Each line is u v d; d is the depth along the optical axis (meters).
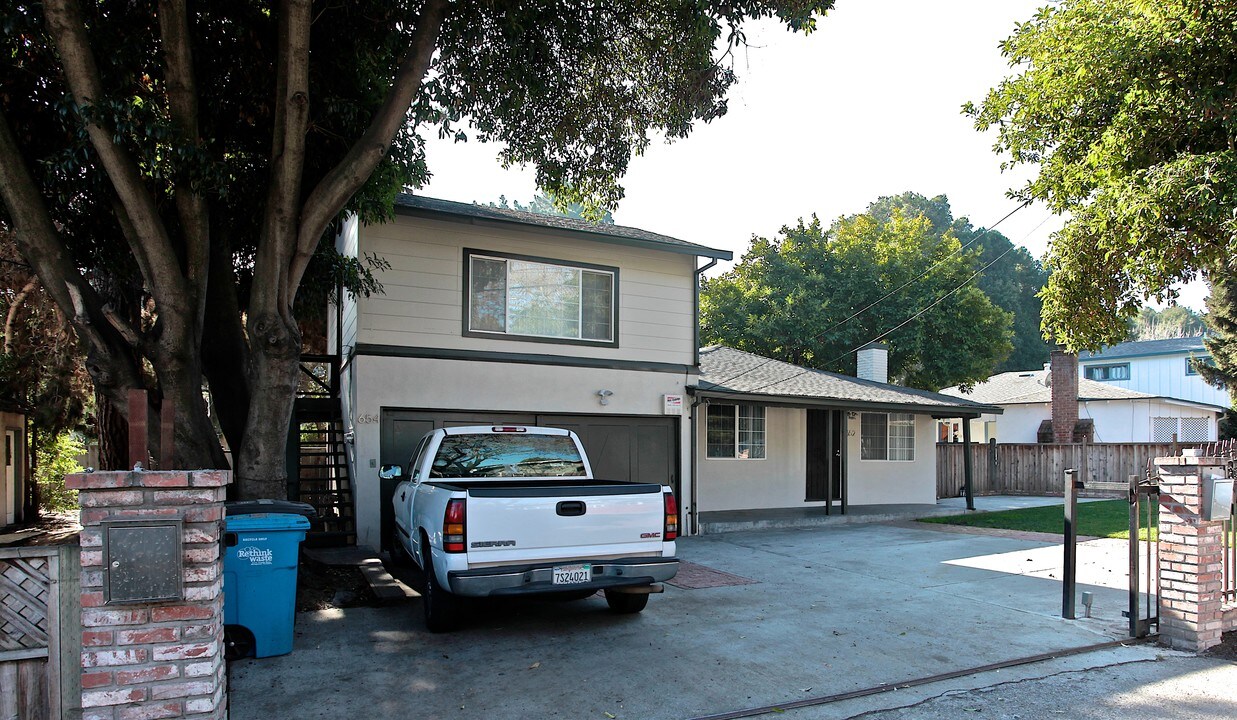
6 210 7.37
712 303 28.42
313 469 14.02
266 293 7.37
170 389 7.16
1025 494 22.20
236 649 5.88
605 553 6.37
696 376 13.66
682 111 10.02
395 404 10.91
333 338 15.62
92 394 15.38
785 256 28.28
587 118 10.25
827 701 4.99
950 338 26.66
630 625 6.88
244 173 8.33
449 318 11.42
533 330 12.14
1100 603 7.77
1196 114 7.34
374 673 5.51
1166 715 4.76
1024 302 49.97
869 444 17.59
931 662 5.81
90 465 21.56
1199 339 34.72
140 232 6.77
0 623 3.83
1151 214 7.03
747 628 6.78
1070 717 4.73
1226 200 6.61
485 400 11.56
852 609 7.52
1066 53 8.05
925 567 9.90
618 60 9.84
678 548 11.62
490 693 5.11
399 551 9.51
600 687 5.22
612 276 12.94
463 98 9.68
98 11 7.37
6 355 13.70
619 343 12.88
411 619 7.09
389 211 9.43
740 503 15.52
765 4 8.30
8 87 7.41
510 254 11.97
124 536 3.40
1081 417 28.34
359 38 8.63
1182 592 6.14
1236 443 6.66
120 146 6.47
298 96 7.04
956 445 21.19
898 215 29.94
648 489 6.61
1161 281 7.75
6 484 15.42
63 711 3.86
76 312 6.90
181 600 3.49
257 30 8.29
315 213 7.39
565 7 8.99
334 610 7.41
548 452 8.15
